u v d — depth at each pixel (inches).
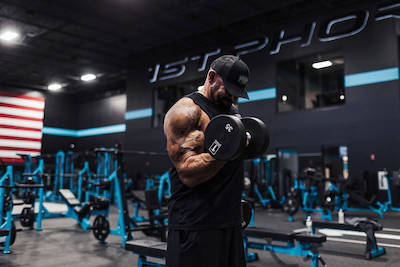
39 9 319.3
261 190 321.7
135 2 308.2
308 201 249.8
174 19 345.1
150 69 458.9
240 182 44.1
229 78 40.3
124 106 557.0
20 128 538.3
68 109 624.4
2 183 141.3
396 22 287.0
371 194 269.6
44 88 581.0
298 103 366.9
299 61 357.7
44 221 220.4
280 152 374.3
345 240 157.2
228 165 41.4
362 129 297.0
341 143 307.9
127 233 142.6
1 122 521.0
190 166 38.0
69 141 617.6
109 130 574.9
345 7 312.5
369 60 297.6
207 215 40.1
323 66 370.6
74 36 384.5
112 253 131.1
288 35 345.1
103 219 152.0
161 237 148.7
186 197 41.2
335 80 385.4
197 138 39.4
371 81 295.4
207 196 40.3
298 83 365.7
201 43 408.8
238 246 42.9
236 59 41.4
